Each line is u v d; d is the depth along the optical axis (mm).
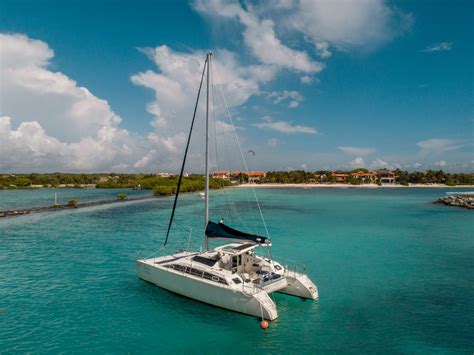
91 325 12562
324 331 12227
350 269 20234
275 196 90312
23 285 16922
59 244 26938
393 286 17141
